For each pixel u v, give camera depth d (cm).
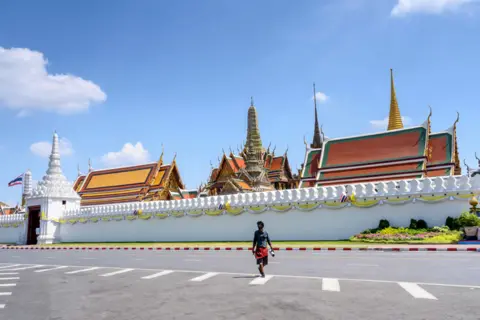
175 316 925
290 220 3712
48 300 1171
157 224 4562
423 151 4706
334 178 5044
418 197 3200
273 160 7744
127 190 6556
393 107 6988
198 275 1589
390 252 2373
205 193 6881
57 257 2830
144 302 1091
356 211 3425
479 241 2728
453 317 850
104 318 930
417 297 1050
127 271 1806
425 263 1753
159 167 6681
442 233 2875
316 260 2020
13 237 5772
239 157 7469
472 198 3033
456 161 5262
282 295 1123
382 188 3356
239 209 3994
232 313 934
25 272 1897
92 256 2839
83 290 1327
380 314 887
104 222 4969
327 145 5375
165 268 1881
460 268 1569
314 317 876
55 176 5497
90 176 7219
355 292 1136
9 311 1037
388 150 4931
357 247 2605
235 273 1619
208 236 4172
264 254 1477
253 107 8006
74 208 5422
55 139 5653
